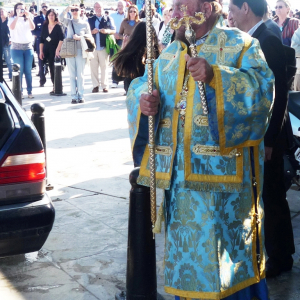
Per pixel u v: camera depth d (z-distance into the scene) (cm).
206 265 252
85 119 876
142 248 304
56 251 393
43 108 521
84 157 646
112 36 1144
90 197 508
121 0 1288
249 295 276
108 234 422
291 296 329
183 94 254
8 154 328
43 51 1188
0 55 388
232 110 240
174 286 261
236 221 259
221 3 263
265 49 317
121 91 1194
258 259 271
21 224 328
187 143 251
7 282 349
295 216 462
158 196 511
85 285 345
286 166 415
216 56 252
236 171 254
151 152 258
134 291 308
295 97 483
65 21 1005
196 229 254
